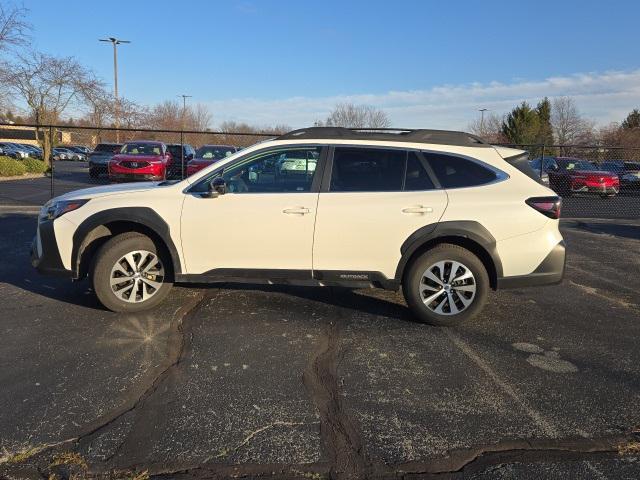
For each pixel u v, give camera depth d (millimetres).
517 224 4879
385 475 2805
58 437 3062
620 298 6250
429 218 4867
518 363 4266
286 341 4594
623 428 3314
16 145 46844
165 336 4625
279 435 3141
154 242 5152
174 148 19969
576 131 60562
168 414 3342
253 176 5074
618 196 20203
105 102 28562
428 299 5008
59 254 5062
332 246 4941
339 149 5055
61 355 4180
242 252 5008
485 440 3146
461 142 5137
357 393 3691
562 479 2801
